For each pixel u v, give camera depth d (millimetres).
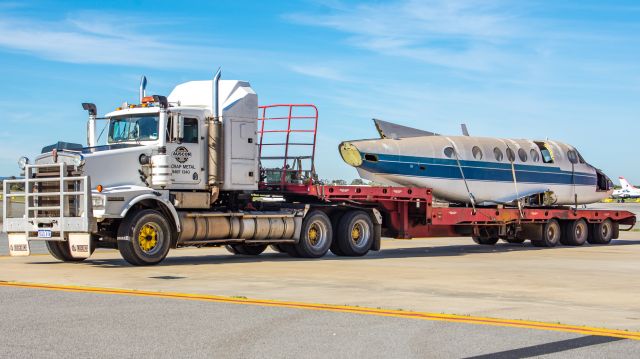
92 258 17984
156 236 15672
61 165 15180
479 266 16547
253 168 17516
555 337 7414
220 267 15320
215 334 7473
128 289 11211
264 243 18062
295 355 6508
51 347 6750
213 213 16812
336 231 19453
